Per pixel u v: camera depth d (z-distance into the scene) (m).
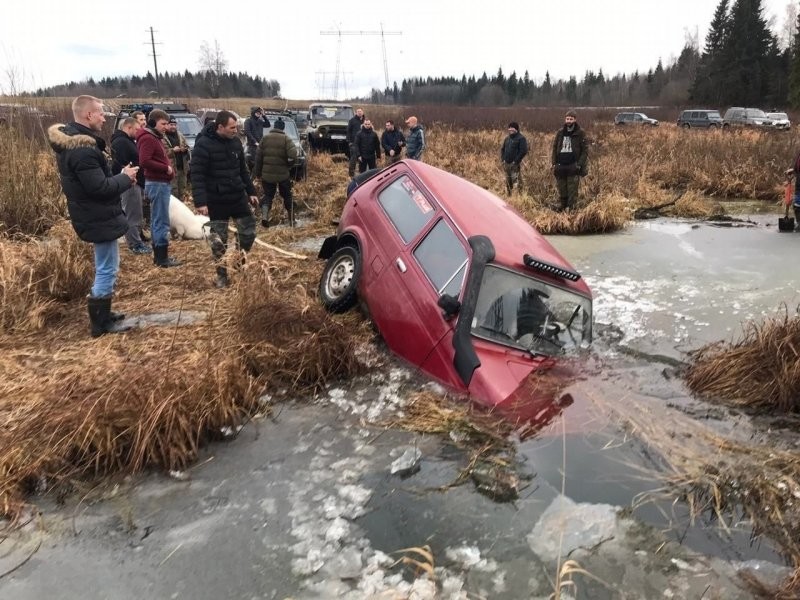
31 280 5.83
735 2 58.78
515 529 3.04
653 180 15.39
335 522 3.07
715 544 2.96
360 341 4.99
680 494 3.31
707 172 15.38
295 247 8.74
